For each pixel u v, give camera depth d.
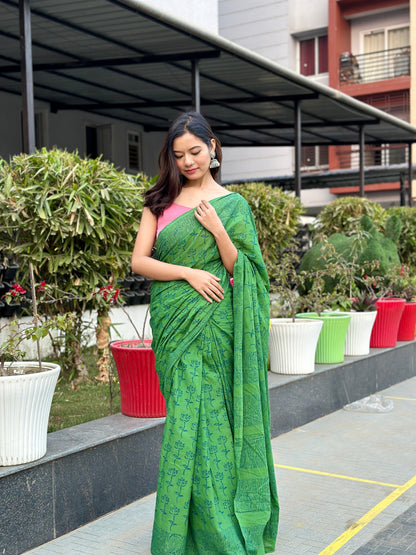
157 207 2.38
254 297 2.33
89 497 2.80
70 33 7.36
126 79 9.62
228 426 2.26
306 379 4.51
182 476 2.15
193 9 11.72
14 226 3.92
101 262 4.18
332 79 19.72
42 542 2.58
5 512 2.43
